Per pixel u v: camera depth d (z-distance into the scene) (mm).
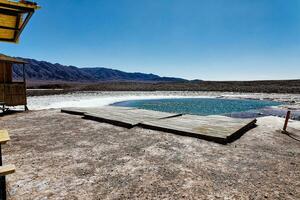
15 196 3711
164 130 8516
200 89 67688
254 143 7145
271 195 3783
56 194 3795
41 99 29719
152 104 31156
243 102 33875
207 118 10797
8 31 5891
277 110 22719
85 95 42094
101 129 9000
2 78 14227
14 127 9445
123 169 4895
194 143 6953
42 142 7086
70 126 9617
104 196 3738
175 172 4734
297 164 5293
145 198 3680
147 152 6078
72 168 4949
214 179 4402
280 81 82625
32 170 4824
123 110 13508
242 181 4320
